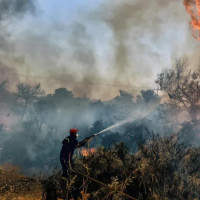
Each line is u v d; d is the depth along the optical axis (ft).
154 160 17.79
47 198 17.37
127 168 17.93
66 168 18.02
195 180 16.71
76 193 17.29
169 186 16.57
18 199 19.43
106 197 16.05
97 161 18.38
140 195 16.17
